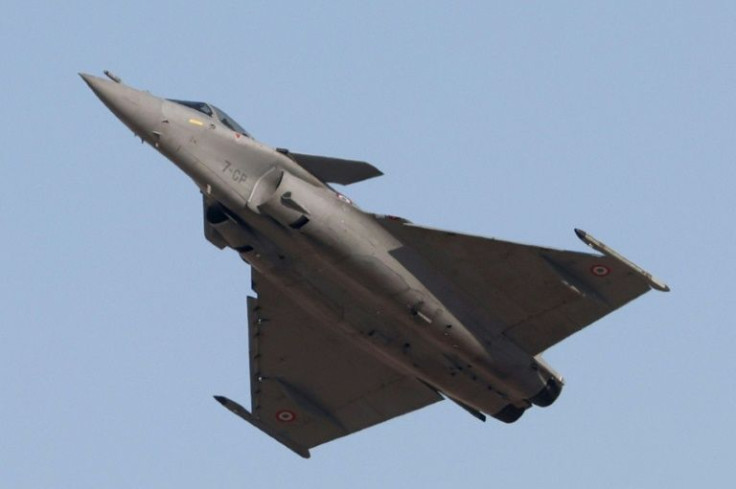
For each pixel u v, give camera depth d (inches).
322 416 4143.7
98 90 3309.5
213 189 3371.1
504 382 3730.3
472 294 3590.1
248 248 3427.7
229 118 3513.8
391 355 3695.9
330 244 3385.8
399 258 3486.7
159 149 3371.1
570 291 3508.9
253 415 4156.0
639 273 3400.6
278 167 3408.0
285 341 3956.7
